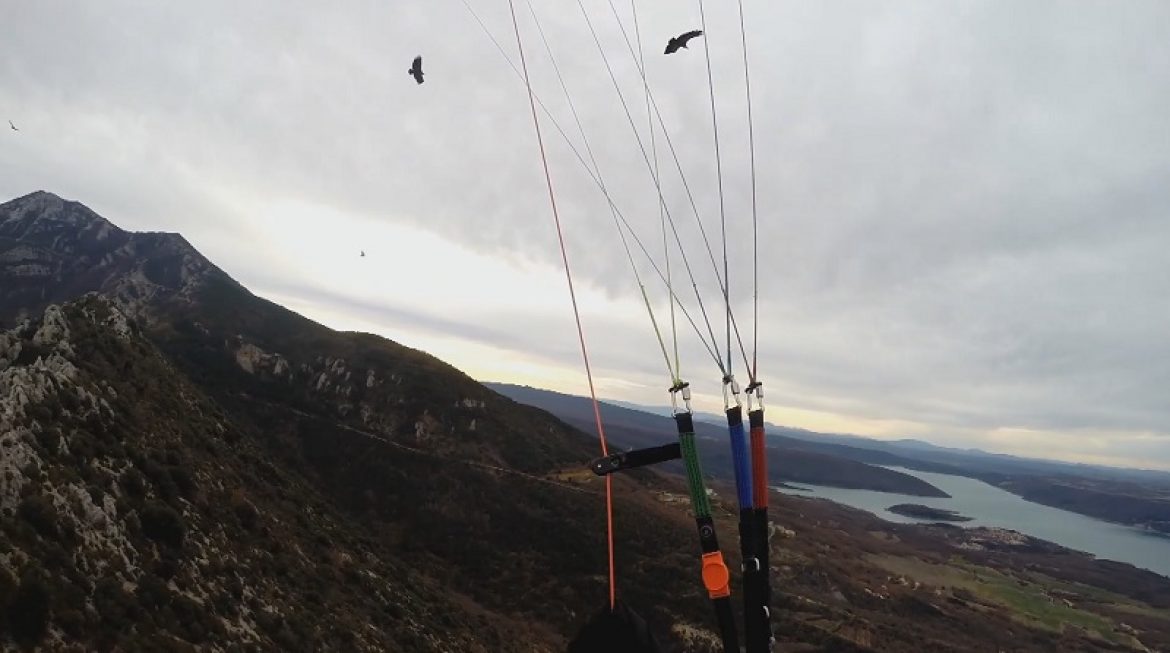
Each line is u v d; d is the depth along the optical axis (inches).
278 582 1395.2
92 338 1827.0
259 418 3946.9
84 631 845.2
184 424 1839.3
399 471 3720.5
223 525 1422.2
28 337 1697.8
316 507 2299.5
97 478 1130.7
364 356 5027.1
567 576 2972.4
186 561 1159.0
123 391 1657.2
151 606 978.1
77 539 967.0
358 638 1401.3
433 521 3378.4
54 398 1227.9
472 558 3117.6
